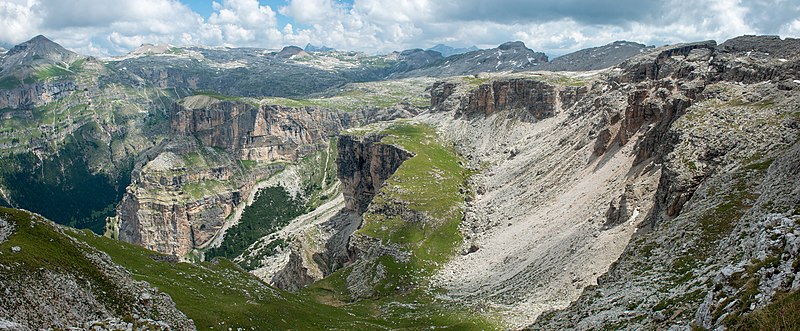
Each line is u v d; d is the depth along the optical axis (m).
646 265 83.00
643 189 129.88
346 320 114.75
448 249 196.62
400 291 169.00
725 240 71.69
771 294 38.06
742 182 91.12
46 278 56.88
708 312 42.88
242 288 107.06
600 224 133.88
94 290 62.09
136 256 107.25
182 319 71.94
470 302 134.00
